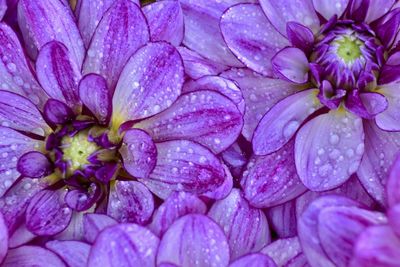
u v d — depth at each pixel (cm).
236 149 41
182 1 42
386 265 35
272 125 40
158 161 40
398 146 41
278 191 40
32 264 40
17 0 42
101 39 40
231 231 40
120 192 40
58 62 40
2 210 40
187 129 40
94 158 40
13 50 41
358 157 40
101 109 40
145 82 40
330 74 41
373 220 37
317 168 40
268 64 41
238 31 41
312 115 41
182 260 38
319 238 37
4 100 40
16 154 41
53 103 40
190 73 41
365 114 40
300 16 41
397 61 40
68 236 40
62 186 41
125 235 37
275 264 38
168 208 39
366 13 41
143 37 40
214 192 40
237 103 40
